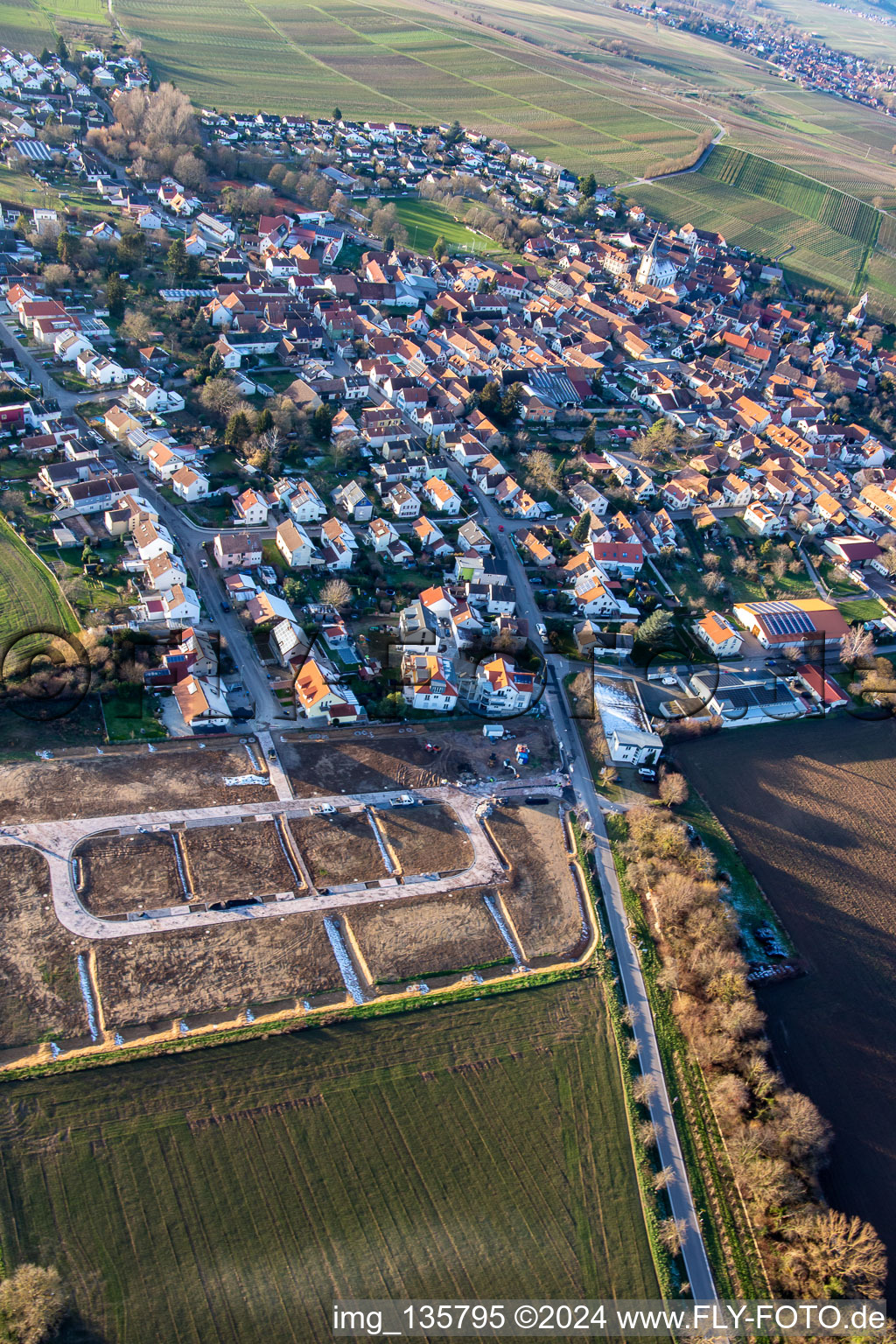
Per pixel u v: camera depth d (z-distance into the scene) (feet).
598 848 416.87
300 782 411.34
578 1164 300.20
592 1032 339.57
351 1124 296.10
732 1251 289.53
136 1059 297.74
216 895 356.18
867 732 519.19
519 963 359.87
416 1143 295.48
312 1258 264.52
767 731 506.89
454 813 416.67
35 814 366.63
